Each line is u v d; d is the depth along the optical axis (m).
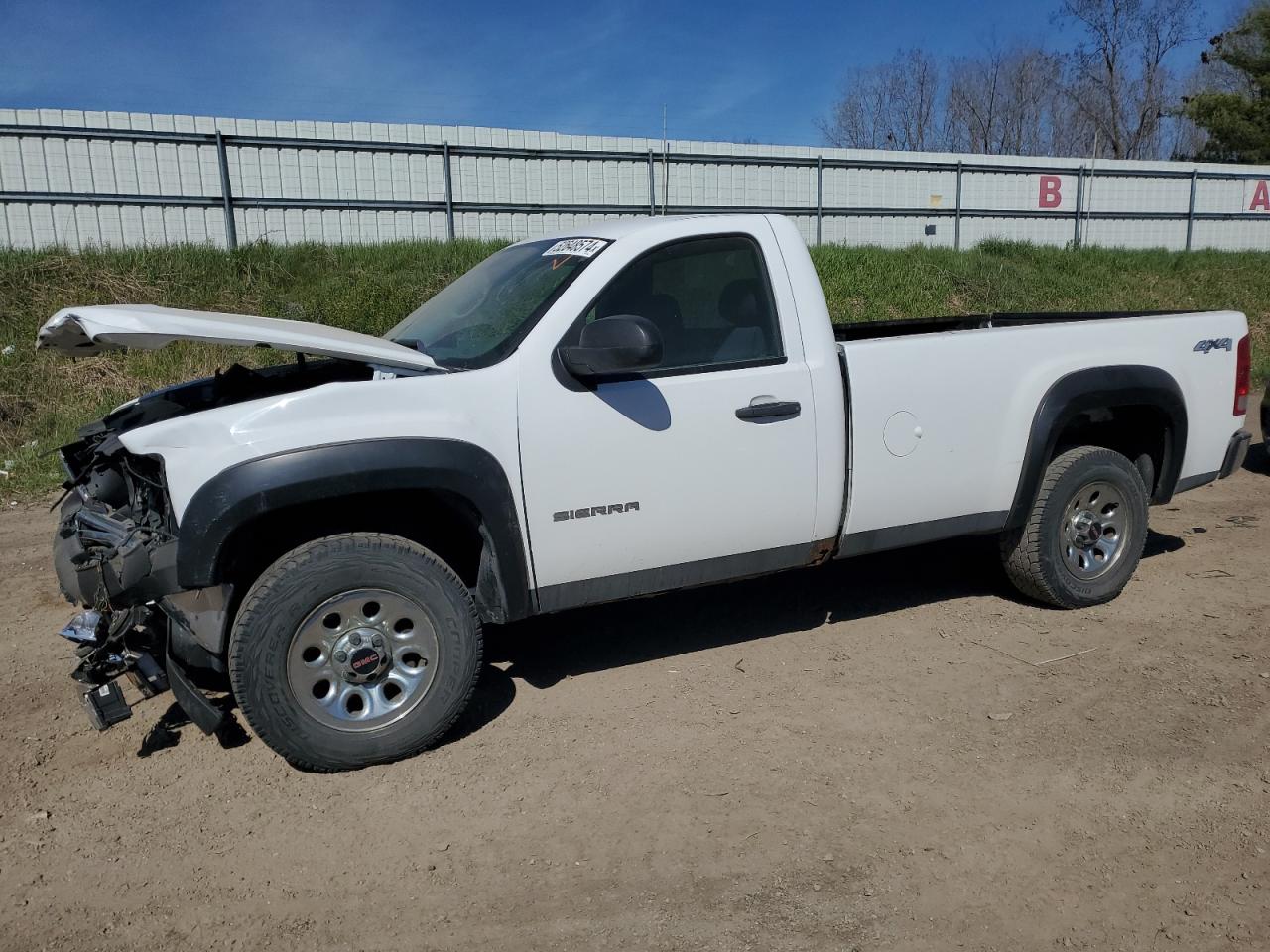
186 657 3.64
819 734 3.81
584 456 3.76
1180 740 3.71
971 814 3.27
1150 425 5.16
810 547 4.28
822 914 2.80
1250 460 8.71
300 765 3.55
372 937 2.76
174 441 3.38
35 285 12.74
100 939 2.78
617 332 3.56
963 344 4.47
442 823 3.29
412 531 3.93
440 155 18.77
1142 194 24.98
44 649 4.79
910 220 23.08
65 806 3.43
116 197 16.30
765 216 4.26
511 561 3.70
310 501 3.40
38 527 7.08
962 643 4.66
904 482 4.40
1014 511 4.71
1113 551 5.03
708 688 4.23
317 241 17.22
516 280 4.22
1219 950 2.64
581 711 4.05
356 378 4.23
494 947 2.71
